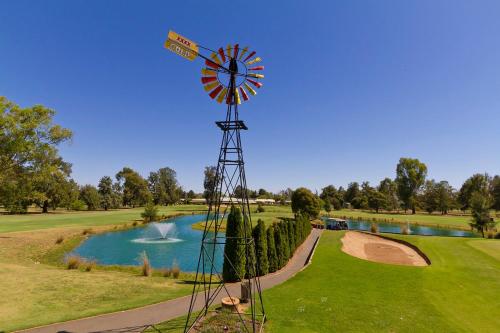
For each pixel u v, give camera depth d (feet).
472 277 64.44
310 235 139.33
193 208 379.35
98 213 278.87
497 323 41.37
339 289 55.16
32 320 40.73
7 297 49.96
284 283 60.34
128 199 403.13
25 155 114.11
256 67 41.42
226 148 40.73
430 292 53.57
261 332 36.50
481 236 158.20
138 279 65.36
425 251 96.43
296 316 41.83
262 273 68.08
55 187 271.28
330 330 37.58
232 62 40.70
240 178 40.65
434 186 337.11
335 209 383.45
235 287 58.49
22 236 119.03
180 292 55.06
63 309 45.19
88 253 110.63
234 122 39.88
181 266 93.09
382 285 57.77
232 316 41.11
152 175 463.01
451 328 38.96
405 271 68.80
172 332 36.91
